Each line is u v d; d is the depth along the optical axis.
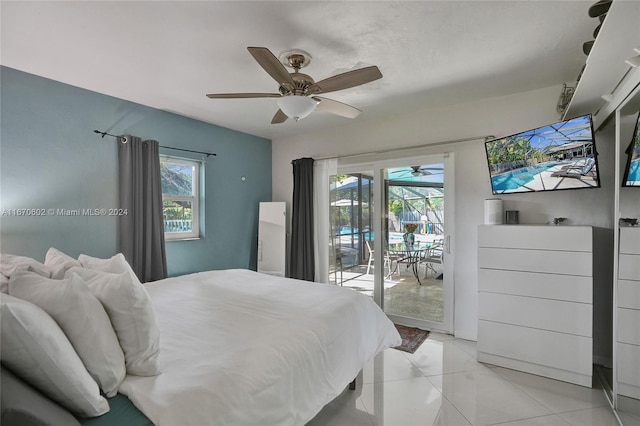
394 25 1.84
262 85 2.70
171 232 3.59
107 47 2.08
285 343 1.42
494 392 2.18
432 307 3.46
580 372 2.23
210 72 2.46
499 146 2.73
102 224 2.91
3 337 0.79
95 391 0.97
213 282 2.51
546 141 2.40
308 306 1.93
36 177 2.53
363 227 3.95
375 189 3.79
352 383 2.20
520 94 2.87
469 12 1.72
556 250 2.33
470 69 2.42
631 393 1.87
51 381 0.87
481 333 2.64
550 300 2.35
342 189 4.14
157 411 0.97
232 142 4.18
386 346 2.25
